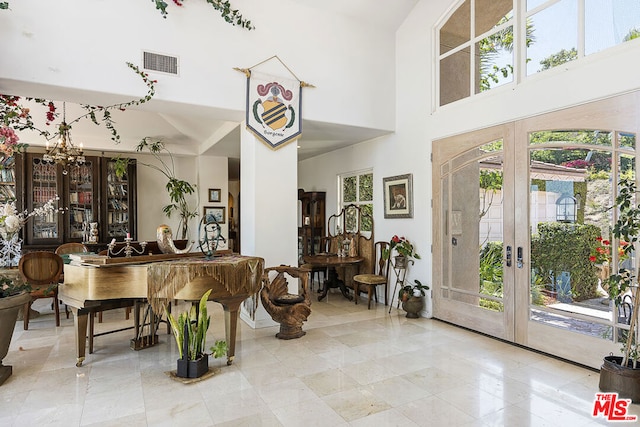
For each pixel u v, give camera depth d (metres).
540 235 3.56
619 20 2.99
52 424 2.34
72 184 6.60
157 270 2.96
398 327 4.43
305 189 8.07
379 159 5.71
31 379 2.99
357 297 5.71
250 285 3.36
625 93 2.93
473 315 4.23
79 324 3.23
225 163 7.66
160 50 3.75
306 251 7.32
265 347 3.74
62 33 3.31
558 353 3.41
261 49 4.30
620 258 2.97
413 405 2.58
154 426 2.32
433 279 4.77
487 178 4.06
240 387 2.85
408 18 5.09
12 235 3.99
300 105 4.57
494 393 2.76
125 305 3.62
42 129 5.99
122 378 3.01
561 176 3.39
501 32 3.94
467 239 4.30
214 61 4.03
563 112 3.36
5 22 3.10
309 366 3.26
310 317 4.90
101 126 6.38
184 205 7.42
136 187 7.18
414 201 5.05
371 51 5.11
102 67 3.48
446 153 4.54
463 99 4.33
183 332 3.00
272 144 4.39
